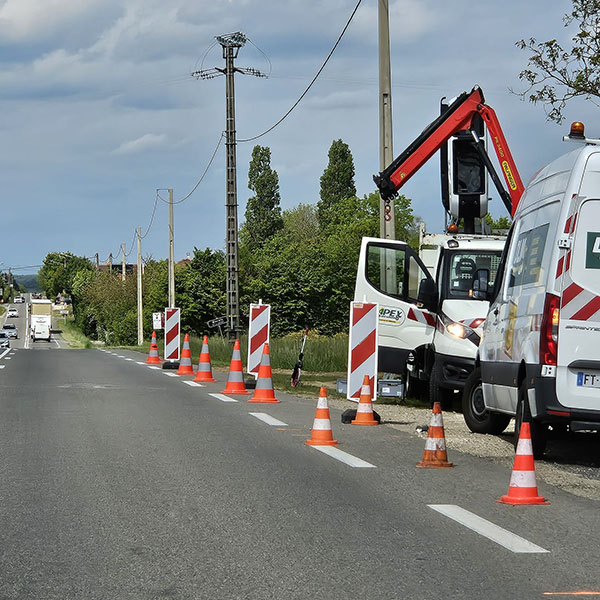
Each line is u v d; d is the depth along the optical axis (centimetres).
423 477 1270
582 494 1185
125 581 762
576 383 1371
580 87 2553
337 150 15062
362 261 2344
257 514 1022
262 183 16012
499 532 942
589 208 1385
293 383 2889
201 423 1856
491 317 1714
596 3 2517
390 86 3131
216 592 731
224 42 5716
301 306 12719
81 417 1944
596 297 1371
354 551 864
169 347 3966
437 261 2412
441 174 2725
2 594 724
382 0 3134
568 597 721
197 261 12531
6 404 2222
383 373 2584
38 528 952
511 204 2580
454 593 730
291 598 715
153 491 1149
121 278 14250
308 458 1423
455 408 2370
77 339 17000
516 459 1111
